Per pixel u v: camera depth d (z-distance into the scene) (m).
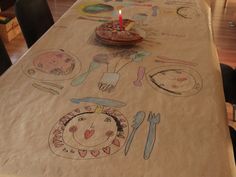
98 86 1.12
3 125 0.93
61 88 1.11
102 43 1.41
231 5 4.00
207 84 1.13
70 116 0.97
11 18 3.09
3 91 1.08
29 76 1.17
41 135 0.90
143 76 1.18
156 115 0.98
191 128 0.93
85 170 0.79
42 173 0.78
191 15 1.72
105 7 1.81
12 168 0.79
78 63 1.26
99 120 0.96
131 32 1.46
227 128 0.95
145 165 0.81
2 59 1.40
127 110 1.00
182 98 1.06
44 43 1.40
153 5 1.85
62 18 1.66
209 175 0.78
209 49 1.37
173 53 1.34
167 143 0.88
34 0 1.70
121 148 0.86
